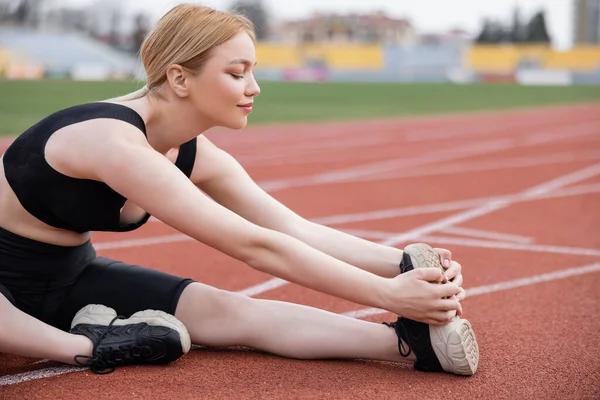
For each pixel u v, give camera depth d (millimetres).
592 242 5707
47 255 2930
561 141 14711
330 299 4082
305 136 15023
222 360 3004
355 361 3016
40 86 26797
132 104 2779
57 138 2713
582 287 4371
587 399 2658
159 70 2750
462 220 6625
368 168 10281
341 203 7449
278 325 2996
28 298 2963
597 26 66938
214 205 2662
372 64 46438
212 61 2682
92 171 2656
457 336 2738
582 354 3164
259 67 45375
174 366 2926
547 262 5023
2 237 2875
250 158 11211
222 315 3029
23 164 2771
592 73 45469
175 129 2834
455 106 25922
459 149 13031
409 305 2672
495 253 5293
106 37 57125
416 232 6086
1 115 17047
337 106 24672
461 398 2637
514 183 9008
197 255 5152
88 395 2631
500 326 3586
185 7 2744
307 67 45938
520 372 2922
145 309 3037
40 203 2801
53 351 2801
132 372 2857
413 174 9742
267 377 2814
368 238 5855
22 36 37000
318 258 2672
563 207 7359
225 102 2725
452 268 2885
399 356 2912
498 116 21703
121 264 3184
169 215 2621
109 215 2846
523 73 46250
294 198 7703
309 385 2736
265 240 2658
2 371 2922
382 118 20453
